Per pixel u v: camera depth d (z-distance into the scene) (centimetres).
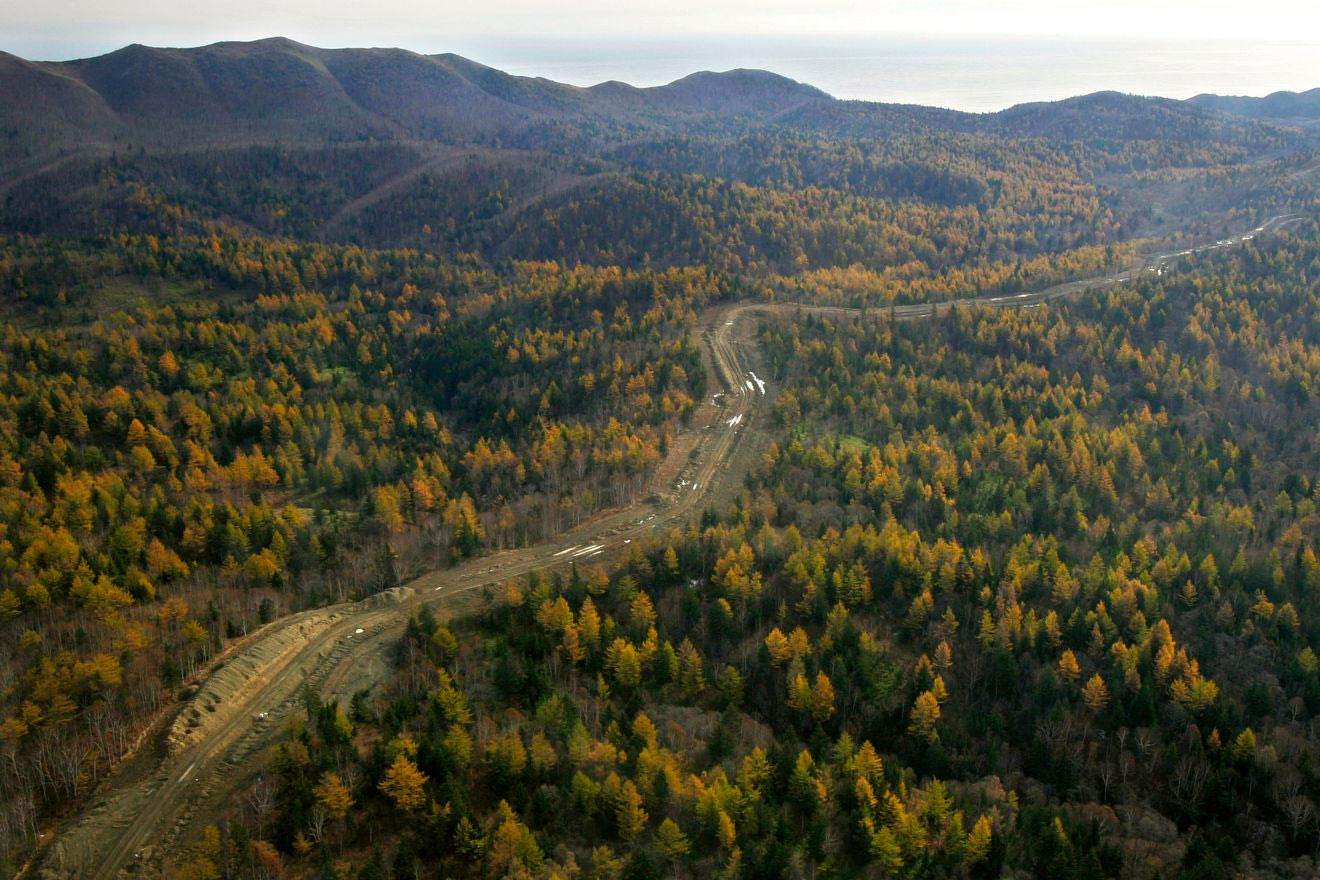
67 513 14512
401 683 10806
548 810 8925
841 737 10131
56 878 8094
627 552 13838
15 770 9106
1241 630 12388
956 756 10631
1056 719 10962
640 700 10875
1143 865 9381
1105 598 12594
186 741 9606
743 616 12231
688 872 8531
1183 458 17312
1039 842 9256
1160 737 10762
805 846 8850
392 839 8525
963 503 15375
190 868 7862
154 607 12106
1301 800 9856
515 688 10500
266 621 12062
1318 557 13838
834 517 14825
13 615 11619
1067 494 15600
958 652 12175
